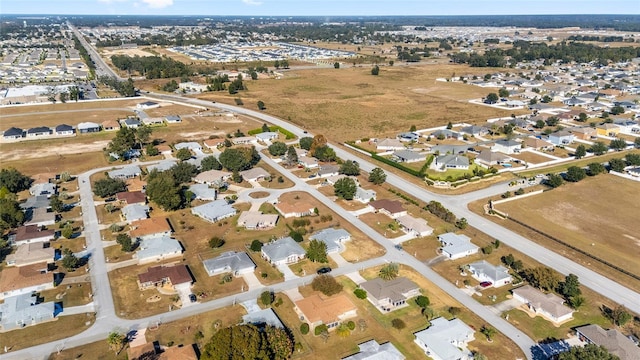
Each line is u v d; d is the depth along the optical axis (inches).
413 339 2883.9
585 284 3467.0
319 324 2945.4
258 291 3321.9
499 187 5324.8
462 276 3572.8
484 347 2817.4
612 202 4911.4
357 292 3260.3
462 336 2847.0
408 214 4586.6
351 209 4714.6
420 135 7362.2
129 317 3014.3
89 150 6407.5
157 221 4222.4
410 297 3302.2
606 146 6683.1
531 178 5541.3
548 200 4968.0
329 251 3855.8
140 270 3560.5
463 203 4889.3
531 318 3097.9
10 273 3390.7
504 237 4168.3
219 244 3927.2
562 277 3535.9
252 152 5930.1
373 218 4517.7
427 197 5024.6
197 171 5580.7
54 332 2859.3
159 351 2704.2
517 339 2888.8
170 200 4503.0
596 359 2422.5
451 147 6530.5
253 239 4079.7
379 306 3189.0
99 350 2719.0
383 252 3895.2
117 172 5438.0
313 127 7755.9
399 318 3070.9
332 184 5354.3
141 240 4001.0
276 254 3688.5
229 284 3400.6
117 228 4133.9
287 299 3233.3
